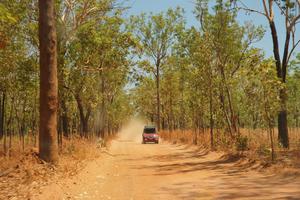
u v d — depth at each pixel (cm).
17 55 2177
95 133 4259
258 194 1169
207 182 1473
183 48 3434
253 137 2694
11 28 2008
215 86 3092
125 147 4053
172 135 5259
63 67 2269
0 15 1011
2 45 1755
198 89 3459
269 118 1820
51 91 1695
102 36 2489
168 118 6794
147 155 2952
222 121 3078
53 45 1702
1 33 1755
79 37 2400
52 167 1587
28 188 1191
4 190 1165
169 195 1229
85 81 2769
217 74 3114
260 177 1517
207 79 3111
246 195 1163
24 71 2291
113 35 2662
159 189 1352
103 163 2236
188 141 4066
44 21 1684
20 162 1588
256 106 2164
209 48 3092
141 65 2836
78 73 2539
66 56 2423
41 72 1694
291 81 4750
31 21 2203
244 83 2830
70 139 2809
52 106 1695
